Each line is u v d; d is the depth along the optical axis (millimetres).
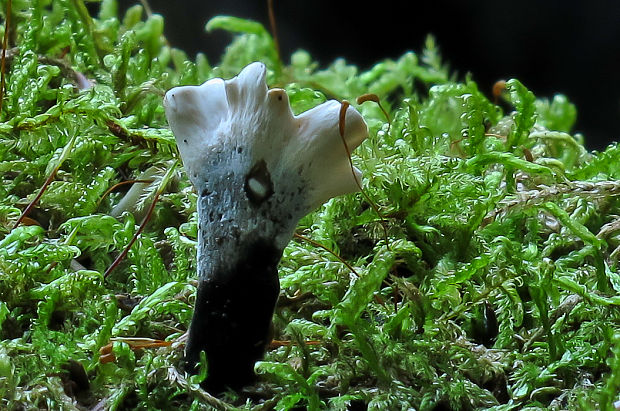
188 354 200
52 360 200
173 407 199
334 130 193
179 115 196
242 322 197
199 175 196
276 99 192
